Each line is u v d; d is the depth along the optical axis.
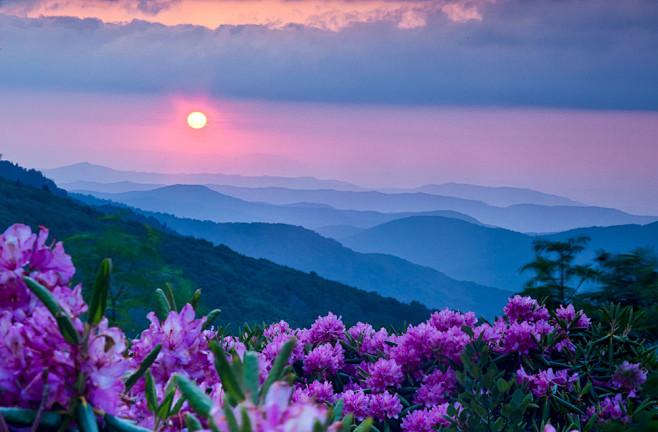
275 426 0.66
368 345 3.72
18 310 1.06
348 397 3.01
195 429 0.97
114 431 0.96
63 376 0.96
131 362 1.36
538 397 2.95
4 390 0.95
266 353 3.41
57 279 1.15
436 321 3.77
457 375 2.62
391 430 3.09
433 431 2.78
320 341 3.79
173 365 1.46
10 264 1.10
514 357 3.29
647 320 4.32
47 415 0.93
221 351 0.92
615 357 3.40
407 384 3.44
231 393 0.89
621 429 2.14
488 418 2.38
